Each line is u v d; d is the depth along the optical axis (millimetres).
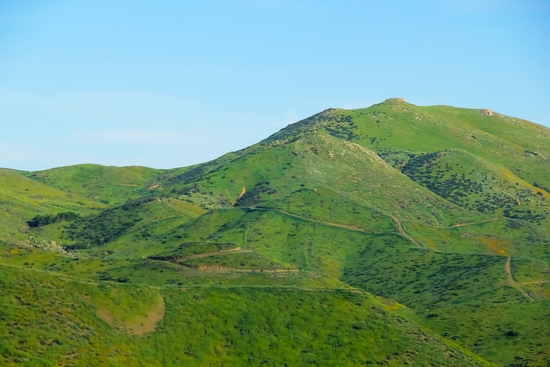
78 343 159875
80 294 176375
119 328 172125
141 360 166125
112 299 179750
